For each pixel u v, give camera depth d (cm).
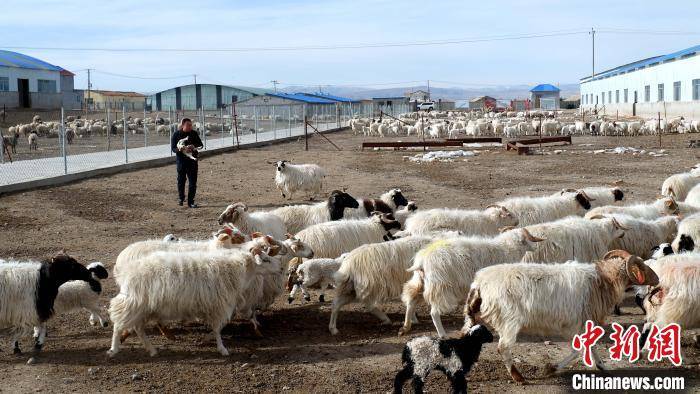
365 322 941
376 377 743
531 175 2367
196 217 1678
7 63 6762
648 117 6606
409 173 2509
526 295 718
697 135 4084
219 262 814
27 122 5803
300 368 771
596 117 6981
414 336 871
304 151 3650
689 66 5638
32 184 2092
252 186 2245
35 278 802
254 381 734
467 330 712
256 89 11025
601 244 1002
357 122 5466
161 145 3828
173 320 884
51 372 758
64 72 9375
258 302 938
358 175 2480
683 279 760
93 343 852
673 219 1101
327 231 1073
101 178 2391
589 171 2439
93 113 7812
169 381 734
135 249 952
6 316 788
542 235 970
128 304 782
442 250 844
